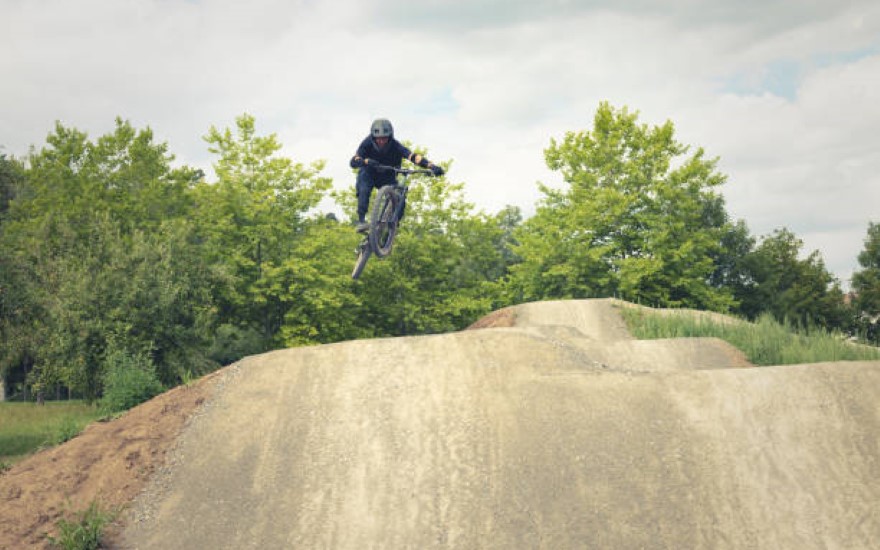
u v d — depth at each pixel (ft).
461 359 38.24
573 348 42.55
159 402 37.50
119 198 86.12
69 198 83.56
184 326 62.64
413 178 94.53
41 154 86.43
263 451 31.45
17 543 25.82
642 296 91.09
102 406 46.32
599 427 30.55
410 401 34.27
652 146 93.97
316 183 89.76
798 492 25.84
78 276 59.21
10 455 42.63
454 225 97.50
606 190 90.68
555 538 24.50
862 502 24.89
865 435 28.22
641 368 45.98
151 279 60.70
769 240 142.41
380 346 40.60
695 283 91.50
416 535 25.40
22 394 110.83
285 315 84.17
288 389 36.68
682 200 92.43
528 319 69.31
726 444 28.76
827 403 30.48
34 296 54.80
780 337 52.39
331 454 30.71
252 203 83.97
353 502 27.53
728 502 25.67
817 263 136.77
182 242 68.80
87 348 56.59
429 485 28.12
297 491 28.48
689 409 31.30
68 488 29.78
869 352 47.60
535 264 96.43
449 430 31.53
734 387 32.45
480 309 96.27
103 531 26.55
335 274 86.63
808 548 23.26
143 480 30.14
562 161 99.91
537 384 34.63
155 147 92.17
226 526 26.68
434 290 96.73
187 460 31.37
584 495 26.55
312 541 25.45
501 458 29.25
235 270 80.23
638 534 24.39
